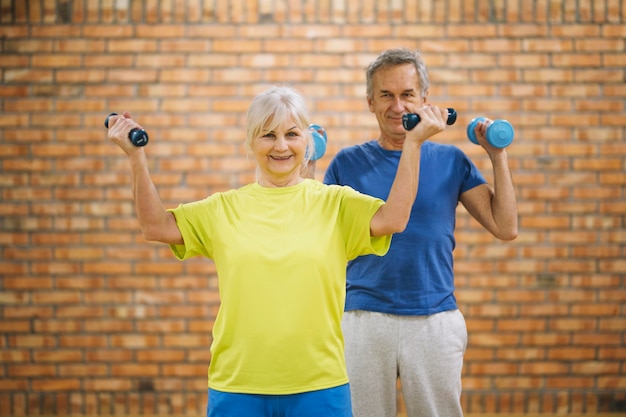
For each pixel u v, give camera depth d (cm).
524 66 423
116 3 421
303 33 423
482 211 275
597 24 422
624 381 425
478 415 424
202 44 423
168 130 424
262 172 218
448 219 269
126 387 425
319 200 215
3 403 424
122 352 425
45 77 422
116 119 208
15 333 424
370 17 423
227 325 207
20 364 424
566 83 423
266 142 211
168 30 423
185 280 425
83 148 423
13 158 423
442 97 424
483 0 422
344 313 270
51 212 424
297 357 203
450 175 271
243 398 204
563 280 425
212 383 211
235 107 424
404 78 265
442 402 264
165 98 423
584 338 424
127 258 425
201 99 424
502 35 423
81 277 424
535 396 424
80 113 423
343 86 423
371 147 277
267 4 423
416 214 264
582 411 425
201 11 423
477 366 425
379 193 268
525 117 424
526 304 424
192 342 425
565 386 425
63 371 424
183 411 425
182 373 425
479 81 423
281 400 204
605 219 425
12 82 422
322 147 276
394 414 267
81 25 422
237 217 213
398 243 263
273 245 206
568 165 425
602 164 424
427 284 264
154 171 425
